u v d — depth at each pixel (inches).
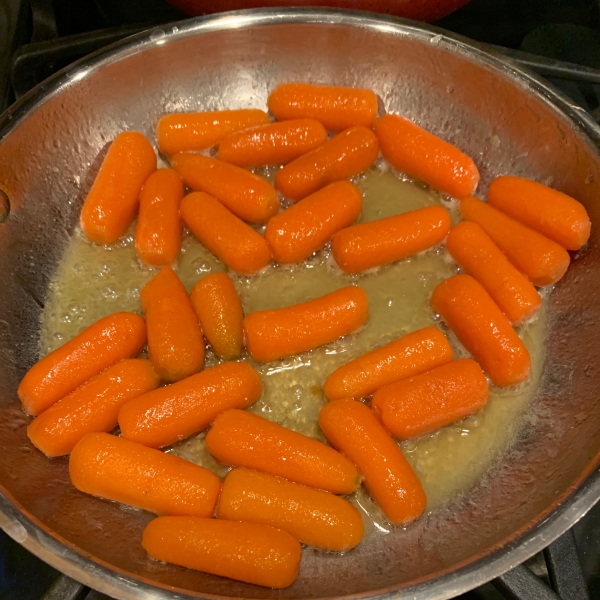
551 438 9.5
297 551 8.4
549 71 11.9
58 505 8.8
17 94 12.3
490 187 11.4
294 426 9.8
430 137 11.5
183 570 8.5
